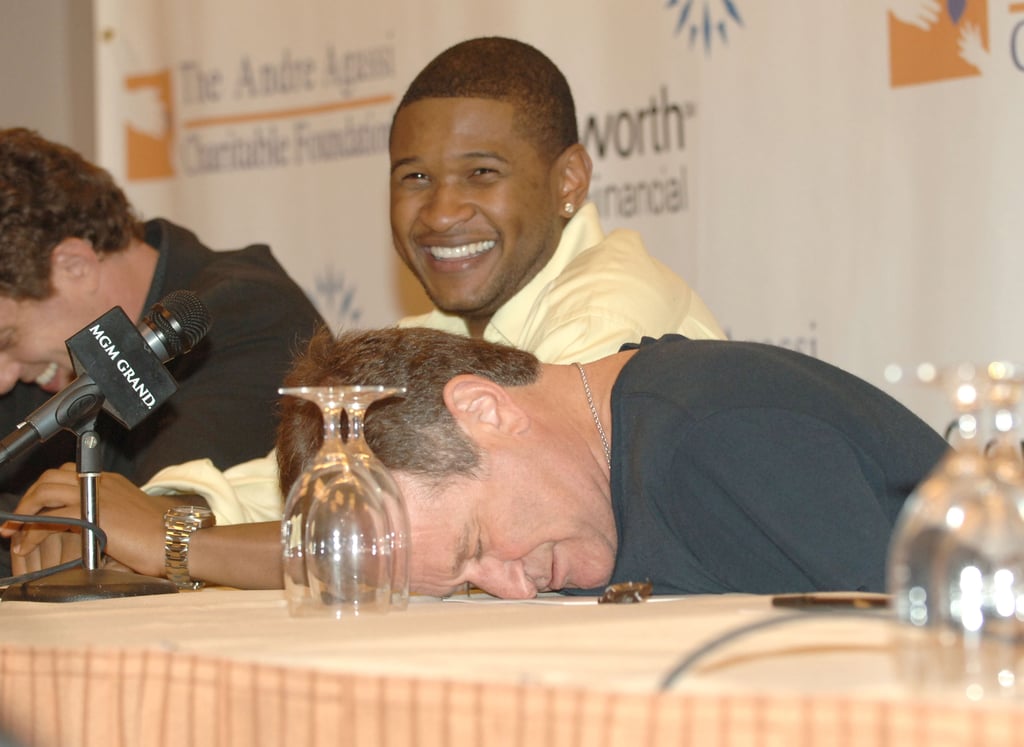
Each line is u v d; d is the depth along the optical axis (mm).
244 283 7035
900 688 2221
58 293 6648
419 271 7312
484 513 4035
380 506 3721
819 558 3893
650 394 4297
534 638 2834
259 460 6391
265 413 6781
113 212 6871
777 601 3283
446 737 2285
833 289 8562
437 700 2303
